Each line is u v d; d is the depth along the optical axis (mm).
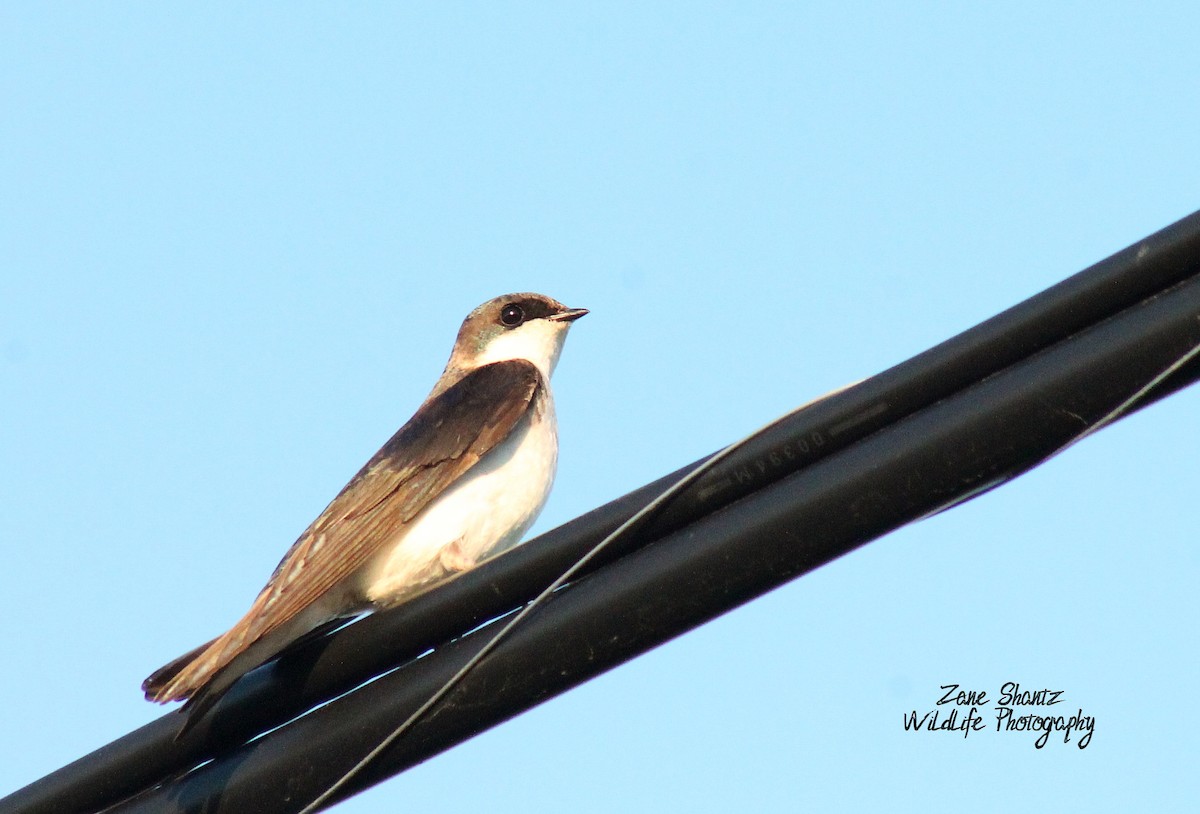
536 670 9297
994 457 8445
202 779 10219
